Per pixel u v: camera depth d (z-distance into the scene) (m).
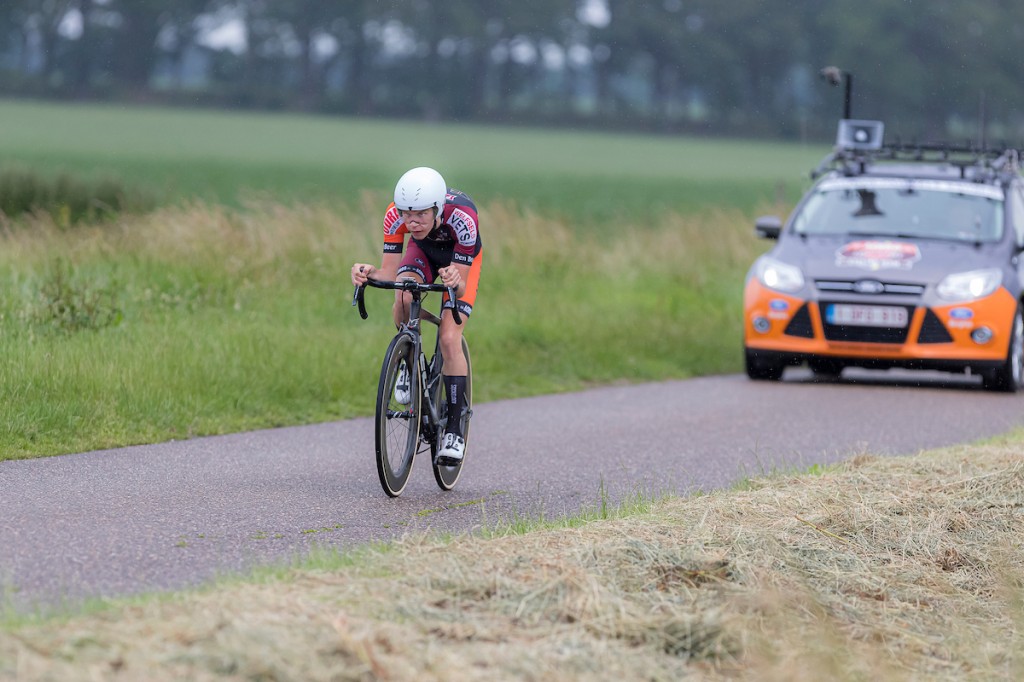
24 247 54.84
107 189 75.06
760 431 35.34
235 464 28.47
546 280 63.38
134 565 19.53
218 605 15.23
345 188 170.75
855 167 51.50
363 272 24.94
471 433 34.12
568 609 16.23
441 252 26.02
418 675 13.59
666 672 14.74
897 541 20.83
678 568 18.17
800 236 47.44
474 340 46.84
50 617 15.58
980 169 50.34
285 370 37.06
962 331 43.28
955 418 38.41
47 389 31.64
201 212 61.34
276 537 21.80
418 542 19.55
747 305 45.91
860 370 53.44
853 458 28.50
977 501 23.31
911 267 44.31
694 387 44.81
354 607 15.79
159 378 33.81
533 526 21.95
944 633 17.30
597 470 29.30
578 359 47.06
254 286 50.12
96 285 46.31
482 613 15.98
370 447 31.42
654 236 82.44
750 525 20.92
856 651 16.17
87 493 24.78
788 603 17.30
